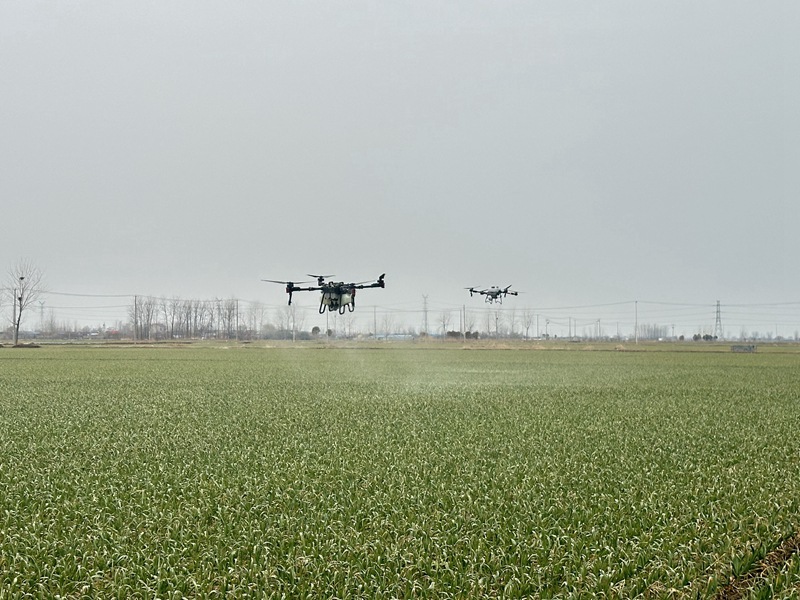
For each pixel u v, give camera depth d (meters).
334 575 11.41
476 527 14.01
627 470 19.92
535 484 17.88
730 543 12.90
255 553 12.31
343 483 17.94
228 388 47.94
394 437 26.48
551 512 15.12
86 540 13.13
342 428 28.94
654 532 13.62
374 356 98.94
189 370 65.69
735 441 25.72
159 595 10.81
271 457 21.84
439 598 10.80
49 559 12.12
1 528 14.01
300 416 33.03
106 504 15.66
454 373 65.12
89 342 153.62
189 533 13.51
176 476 18.72
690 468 20.28
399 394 44.56
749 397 43.03
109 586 11.20
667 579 11.50
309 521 14.36
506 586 10.94
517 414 34.16
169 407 36.50
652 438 26.38
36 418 31.58
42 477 18.48
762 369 71.25
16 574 11.45
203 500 16.02
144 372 62.56
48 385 49.12
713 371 68.25
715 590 11.28
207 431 27.88
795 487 17.67
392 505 15.55
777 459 22.05
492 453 22.89
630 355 105.62
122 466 20.30
